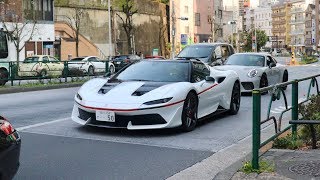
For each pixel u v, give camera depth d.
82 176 5.57
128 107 7.75
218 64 18.17
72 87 21.34
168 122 7.90
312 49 145.75
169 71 9.13
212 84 9.59
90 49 51.97
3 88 17.91
